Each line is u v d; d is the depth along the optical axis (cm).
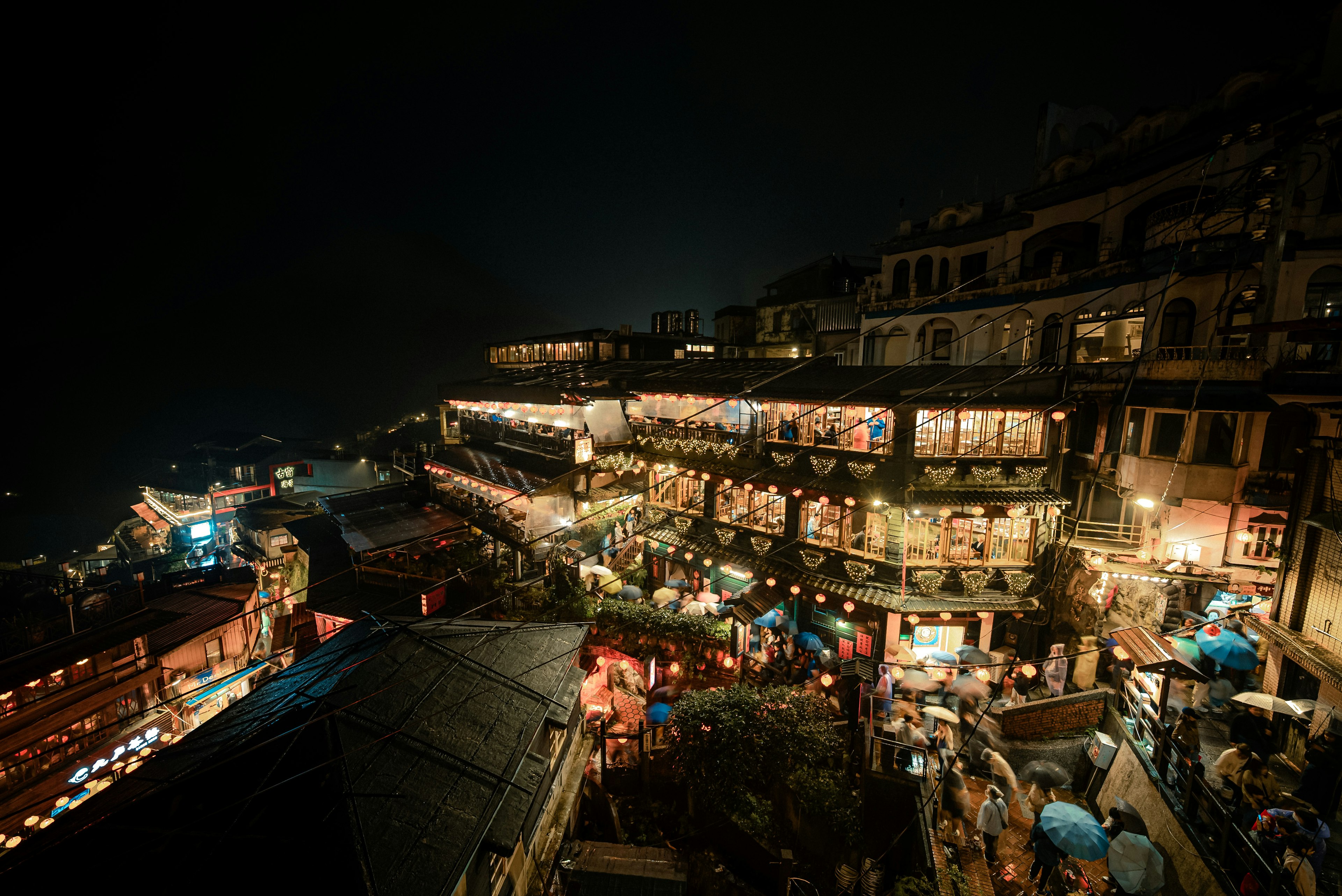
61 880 736
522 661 1310
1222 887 921
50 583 3438
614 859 1198
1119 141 2170
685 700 1570
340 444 6781
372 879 724
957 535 2042
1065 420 1998
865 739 1465
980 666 1680
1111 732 1510
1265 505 1686
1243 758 1070
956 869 1148
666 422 2758
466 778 952
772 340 4366
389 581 2650
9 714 1778
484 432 3550
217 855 752
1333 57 1062
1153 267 1852
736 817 1337
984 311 2578
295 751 879
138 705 2175
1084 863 1224
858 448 2094
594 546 2762
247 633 2648
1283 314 1617
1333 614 1229
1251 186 1073
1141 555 1897
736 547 2448
